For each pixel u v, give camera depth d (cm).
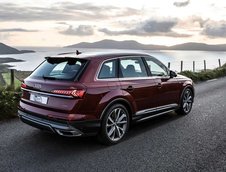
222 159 526
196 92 1345
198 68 2720
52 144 593
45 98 556
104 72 582
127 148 579
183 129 716
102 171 473
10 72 1194
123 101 607
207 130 710
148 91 672
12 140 612
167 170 478
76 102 524
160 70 745
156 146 593
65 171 471
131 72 643
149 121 789
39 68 615
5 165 489
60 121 528
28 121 591
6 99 888
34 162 504
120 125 618
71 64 575
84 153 548
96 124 554
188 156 539
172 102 782
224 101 1104
